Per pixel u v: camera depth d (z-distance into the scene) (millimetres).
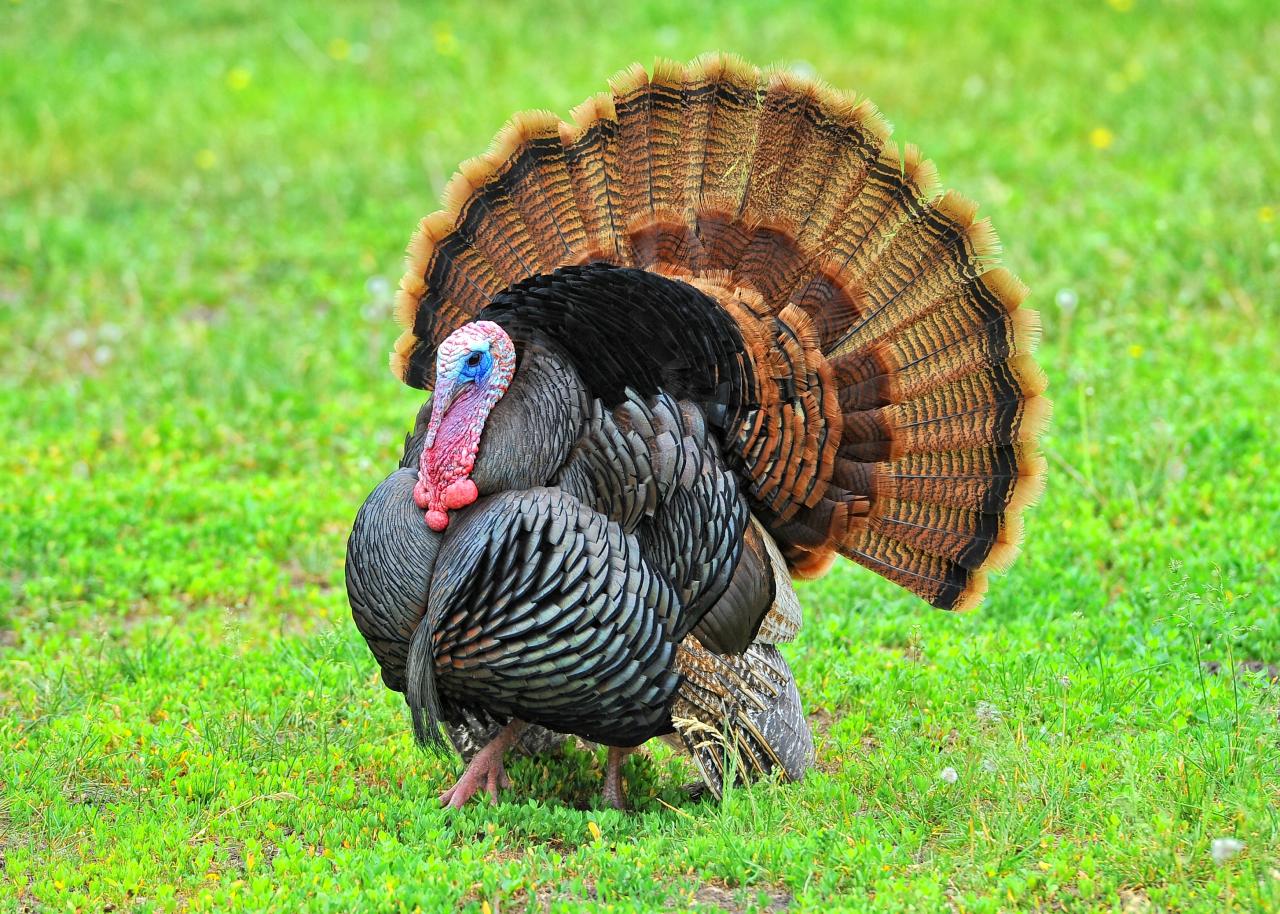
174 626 15797
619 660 10828
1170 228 24328
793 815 11305
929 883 10023
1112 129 29578
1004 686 13180
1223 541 16000
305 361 22359
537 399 11141
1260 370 20391
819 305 12648
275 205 28641
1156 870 10156
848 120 12586
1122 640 14430
